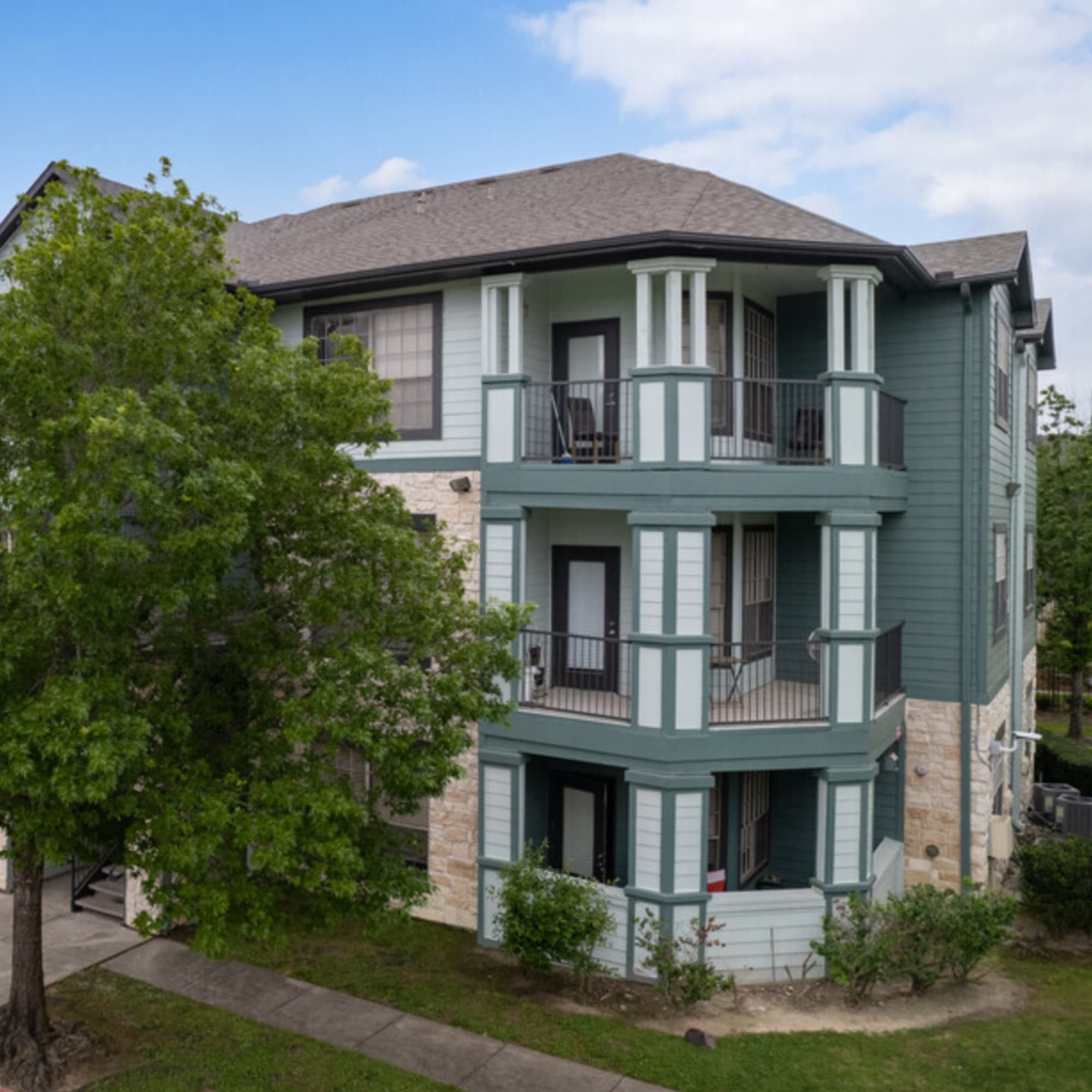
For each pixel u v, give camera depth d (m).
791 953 11.48
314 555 9.02
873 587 11.80
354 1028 10.20
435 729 8.95
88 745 6.98
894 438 13.11
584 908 11.01
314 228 17.53
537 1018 10.43
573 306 13.54
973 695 13.43
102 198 8.74
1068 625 23.48
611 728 11.50
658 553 11.22
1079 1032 10.16
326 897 8.54
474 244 12.80
